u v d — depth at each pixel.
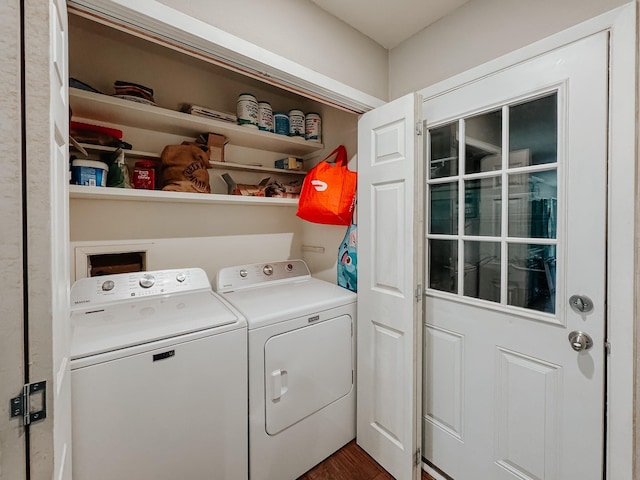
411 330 1.37
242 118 1.81
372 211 1.57
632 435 0.92
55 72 0.63
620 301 0.93
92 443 0.97
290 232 2.37
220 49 1.09
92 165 1.33
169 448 1.12
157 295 1.51
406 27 1.53
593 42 0.96
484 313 1.29
